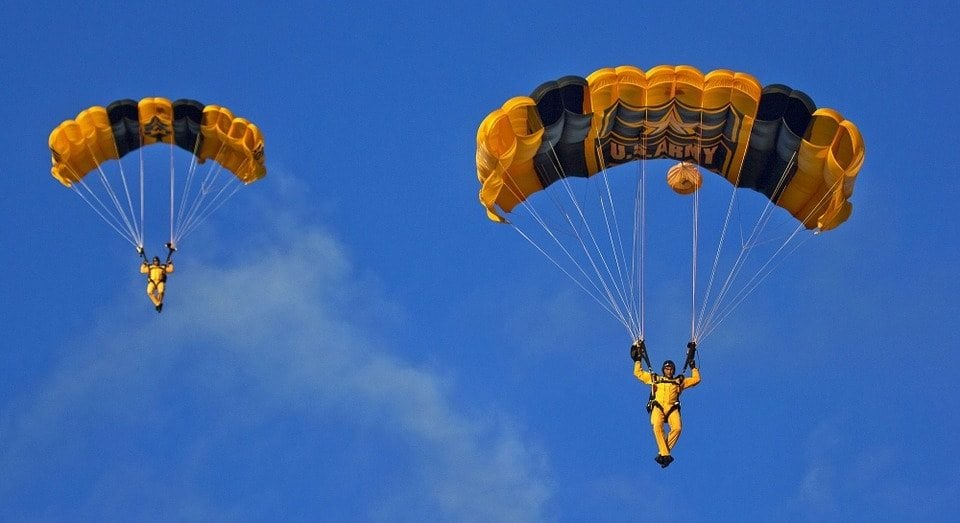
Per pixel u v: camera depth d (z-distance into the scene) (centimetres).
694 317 11388
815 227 12219
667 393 11175
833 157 11519
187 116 14550
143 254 13750
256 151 14638
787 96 11594
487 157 11606
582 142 12012
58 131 14388
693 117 11762
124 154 14975
